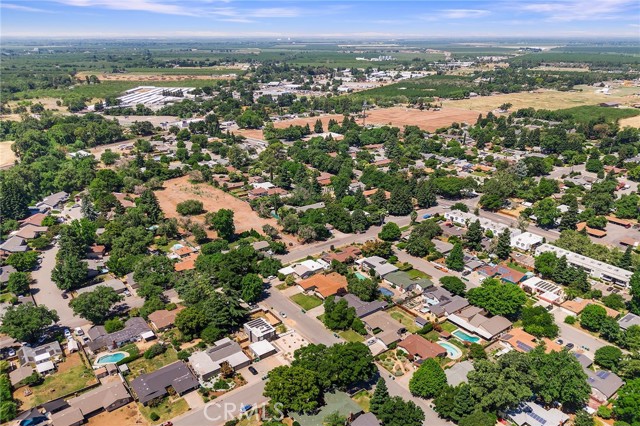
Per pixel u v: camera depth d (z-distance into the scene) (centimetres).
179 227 19900
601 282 15962
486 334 12862
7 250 17775
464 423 9431
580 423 9731
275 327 13500
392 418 9644
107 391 10750
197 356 11962
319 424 9794
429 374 10769
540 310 13575
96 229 19175
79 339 12988
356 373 10619
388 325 13300
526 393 9788
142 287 14825
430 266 17125
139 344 12738
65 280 15062
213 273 15075
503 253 17475
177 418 10194
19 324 12369
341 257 17250
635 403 9744
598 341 12875
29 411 10200
